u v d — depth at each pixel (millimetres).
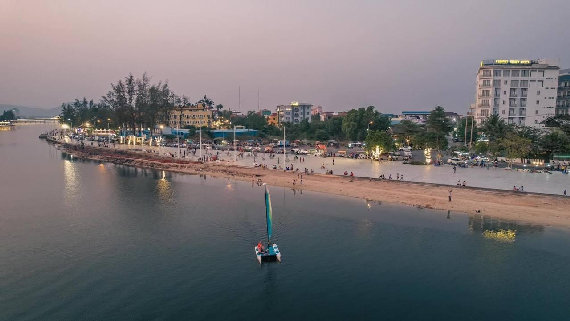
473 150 147500
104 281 44156
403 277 45062
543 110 176375
